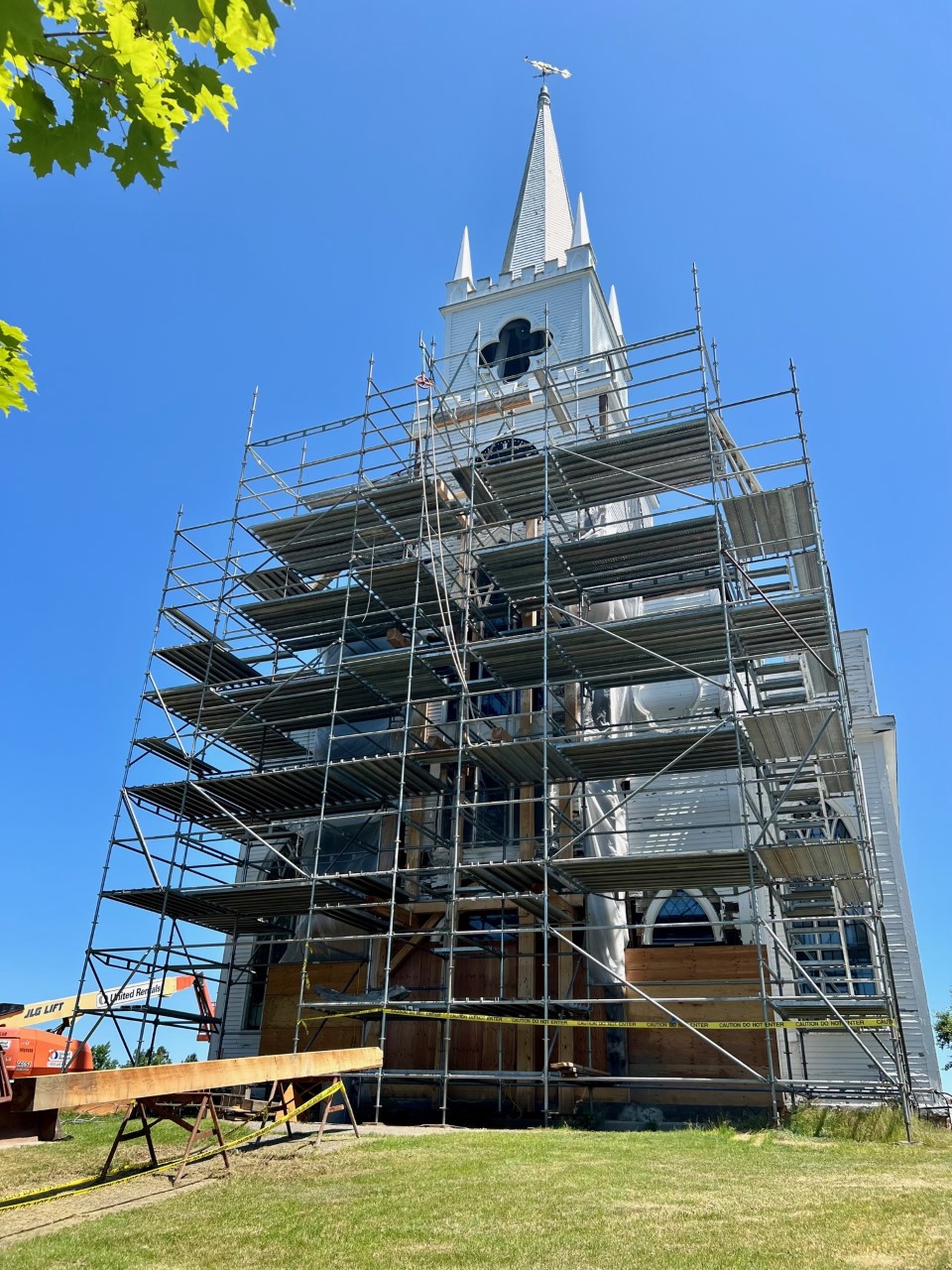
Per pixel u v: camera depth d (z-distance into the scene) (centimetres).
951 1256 682
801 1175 1082
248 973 2795
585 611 2658
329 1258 711
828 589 2242
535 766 2303
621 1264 679
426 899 2514
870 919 2017
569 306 3666
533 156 4656
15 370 646
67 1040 2342
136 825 2564
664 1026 1786
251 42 495
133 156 544
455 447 3003
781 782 2416
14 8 449
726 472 2423
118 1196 966
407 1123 2119
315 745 2978
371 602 2717
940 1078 2295
